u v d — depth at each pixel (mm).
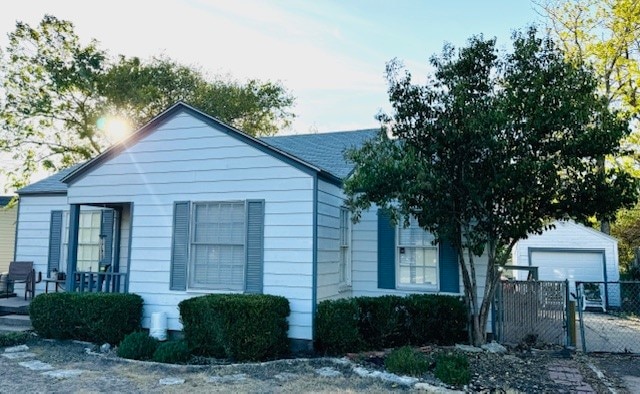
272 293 8180
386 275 10000
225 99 28453
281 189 8367
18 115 21609
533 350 8125
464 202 7855
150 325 8789
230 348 7379
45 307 8891
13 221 19297
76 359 7590
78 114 23266
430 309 8594
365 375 6535
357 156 7762
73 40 22625
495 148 7188
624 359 7883
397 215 7738
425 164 7441
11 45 21297
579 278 16578
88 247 11742
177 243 8922
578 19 18500
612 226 22250
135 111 24453
